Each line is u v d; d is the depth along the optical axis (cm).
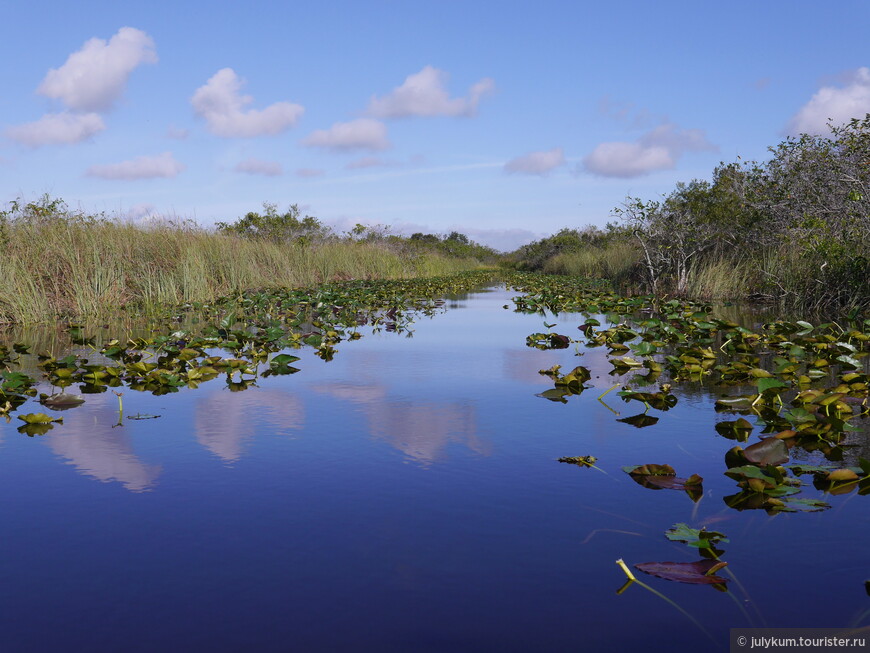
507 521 214
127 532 207
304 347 674
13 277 968
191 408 387
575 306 1162
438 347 664
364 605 162
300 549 194
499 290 1880
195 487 249
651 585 172
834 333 723
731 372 480
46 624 155
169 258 1357
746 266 1387
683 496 238
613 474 263
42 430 338
